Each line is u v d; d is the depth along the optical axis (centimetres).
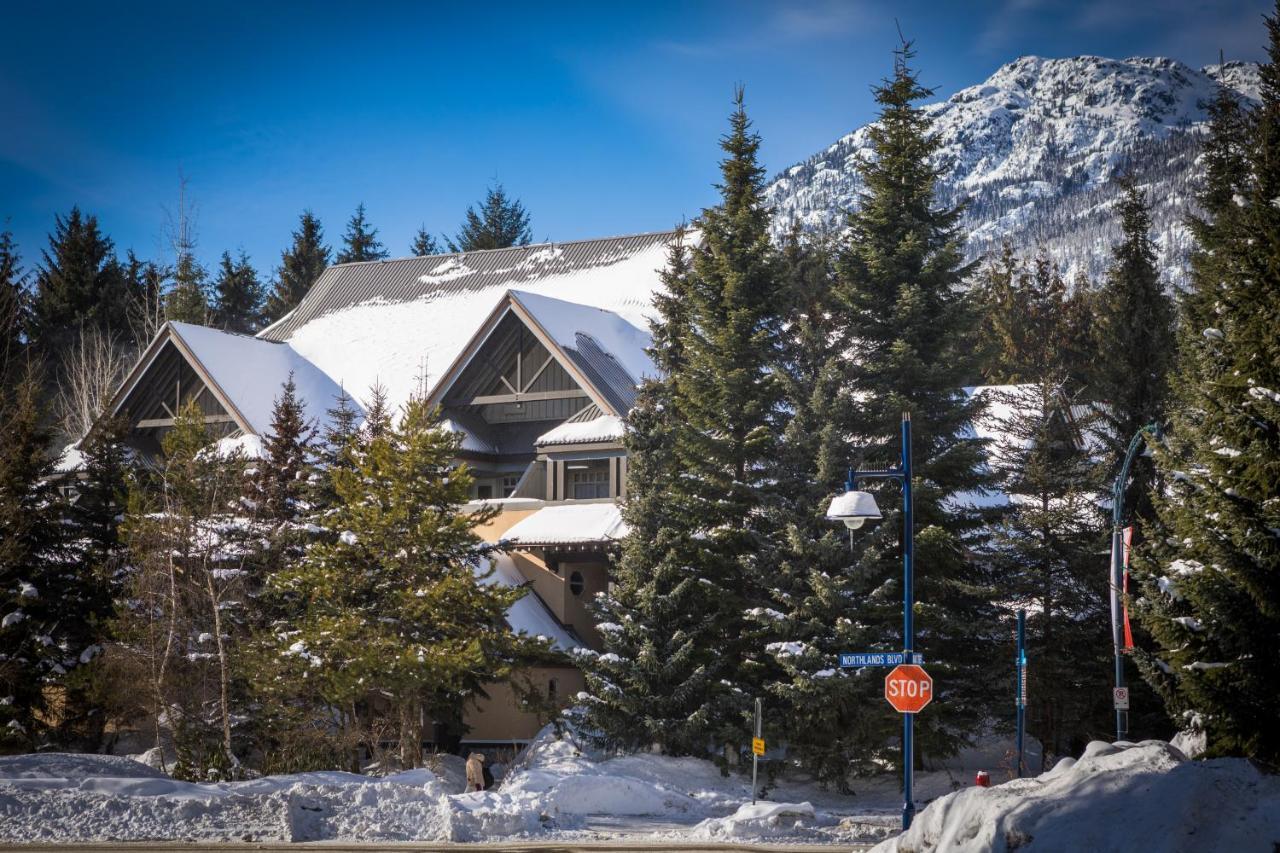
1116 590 2881
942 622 3453
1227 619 2305
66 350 8294
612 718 3522
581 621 4425
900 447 3588
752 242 3831
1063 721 3584
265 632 3538
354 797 2695
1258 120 2934
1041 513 3547
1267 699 2280
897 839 1611
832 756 3394
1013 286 7544
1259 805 1356
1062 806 1408
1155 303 3841
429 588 3409
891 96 3866
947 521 3584
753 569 3531
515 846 2411
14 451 3941
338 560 3488
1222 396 2477
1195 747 2361
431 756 3712
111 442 4331
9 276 7681
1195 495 2448
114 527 4156
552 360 4634
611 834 2661
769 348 3834
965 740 3559
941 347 3734
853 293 3775
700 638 3594
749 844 2505
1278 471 2317
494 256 5928
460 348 5269
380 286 6012
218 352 5131
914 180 3816
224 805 2616
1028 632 3553
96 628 3847
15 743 3703
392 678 3288
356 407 5128
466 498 3606
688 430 3659
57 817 2497
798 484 3638
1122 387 3744
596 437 4366
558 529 4275
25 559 3891
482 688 4069
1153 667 2489
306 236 10456
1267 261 2502
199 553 3581
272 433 4888
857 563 3400
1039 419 3797
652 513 3625
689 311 4028
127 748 4119
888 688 2453
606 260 5584
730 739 3425
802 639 3472
